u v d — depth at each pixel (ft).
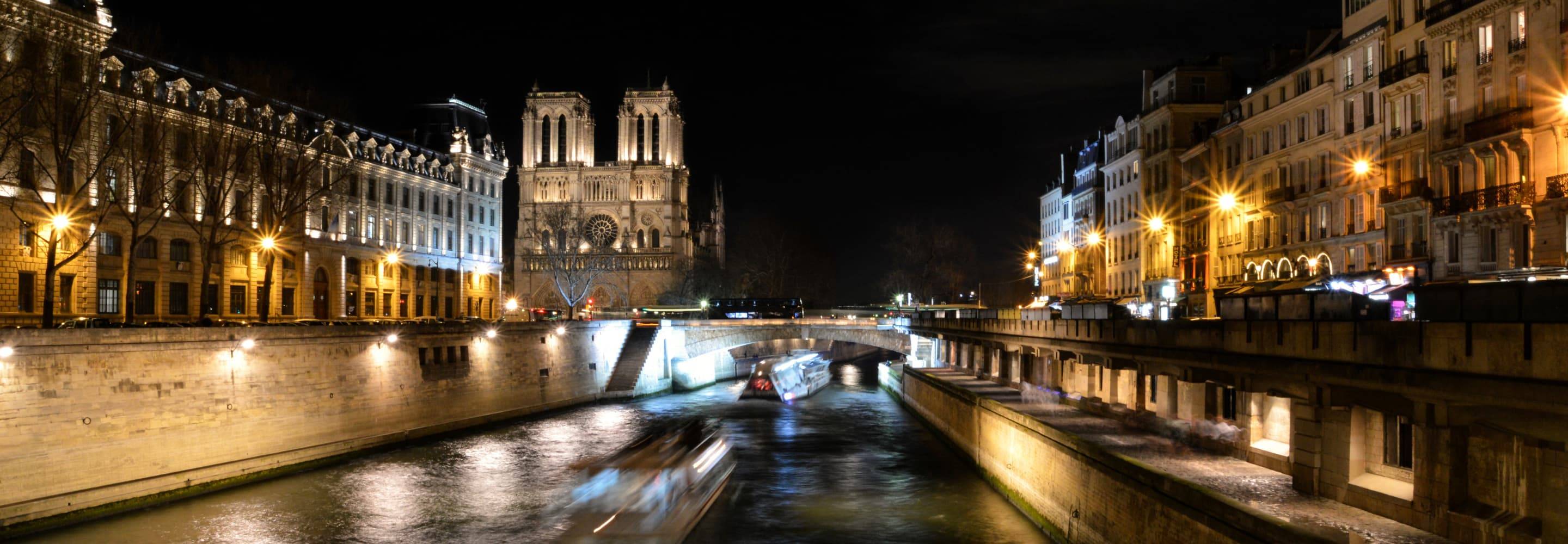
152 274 258.37
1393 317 104.32
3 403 124.26
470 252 447.83
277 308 311.06
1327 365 87.40
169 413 146.30
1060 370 175.83
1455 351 72.02
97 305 235.40
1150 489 91.50
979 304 473.67
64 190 202.69
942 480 159.33
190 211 262.06
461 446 195.21
